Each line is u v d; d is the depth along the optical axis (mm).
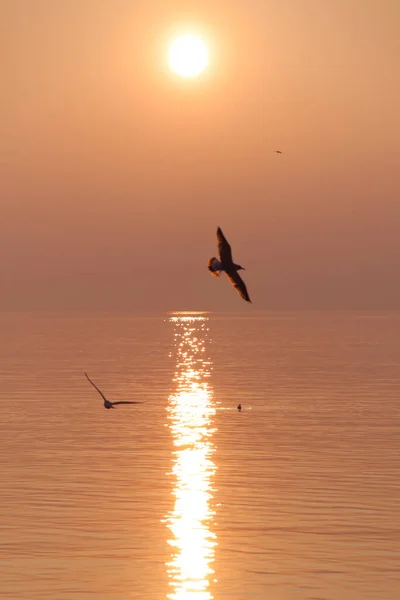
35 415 79562
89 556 34000
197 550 34844
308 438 63406
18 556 34094
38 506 41938
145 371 141375
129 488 46000
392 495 43781
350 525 38281
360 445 59750
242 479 48250
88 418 77125
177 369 145750
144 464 52969
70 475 49375
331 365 152625
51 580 31406
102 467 51906
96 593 30031
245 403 89312
